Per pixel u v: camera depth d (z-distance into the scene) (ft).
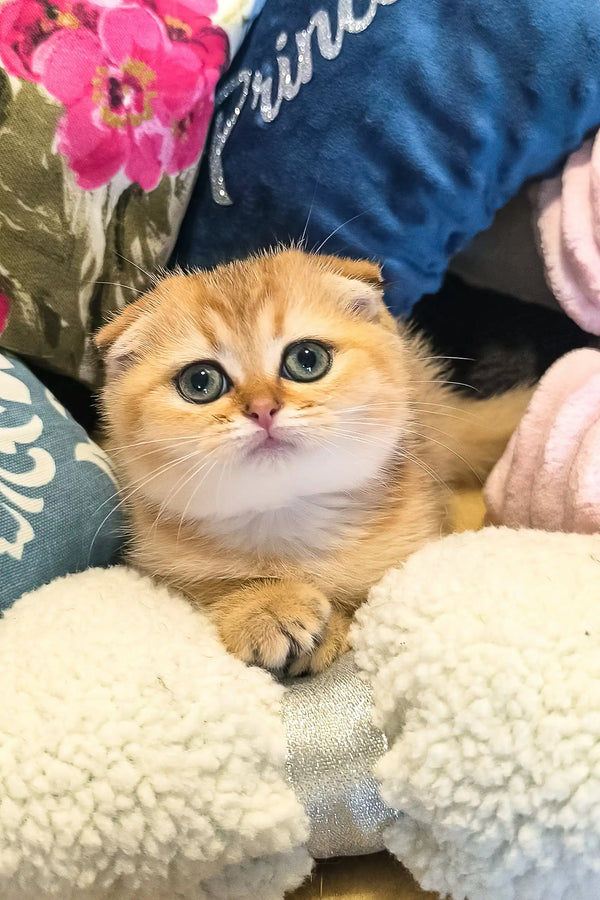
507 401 1.20
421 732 0.70
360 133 0.99
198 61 1.01
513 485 1.02
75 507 0.94
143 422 0.87
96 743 0.69
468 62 0.96
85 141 0.96
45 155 0.95
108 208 1.01
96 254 1.03
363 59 0.98
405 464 0.99
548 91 0.96
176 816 0.68
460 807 0.68
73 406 1.20
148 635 0.79
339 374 0.87
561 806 0.66
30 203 0.97
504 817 0.67
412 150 0.99
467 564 0.81
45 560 0.90
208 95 1.02
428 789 0.69
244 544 0.94
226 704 0.72
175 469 0.86
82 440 1.01
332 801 0.73
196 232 1.12
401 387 0.95
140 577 0.93
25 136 0.94
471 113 0.97
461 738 0.68
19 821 0.68
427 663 0.72
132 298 1.08
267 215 1.07
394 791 0.71
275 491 0.87
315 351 0.87
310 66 1.00
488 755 0.67
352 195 1.03
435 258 1.11
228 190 1.07
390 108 0.98
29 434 0.94
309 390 0.85
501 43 0.95
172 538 0.95
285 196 1.04
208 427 0.82
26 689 0.73
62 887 0.69
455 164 1.01
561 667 0.69
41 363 1.10
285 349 0.87
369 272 0.96
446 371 1.29
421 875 0.73
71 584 0.88
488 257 1.22
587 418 0.97
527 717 0.67
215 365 0.87
